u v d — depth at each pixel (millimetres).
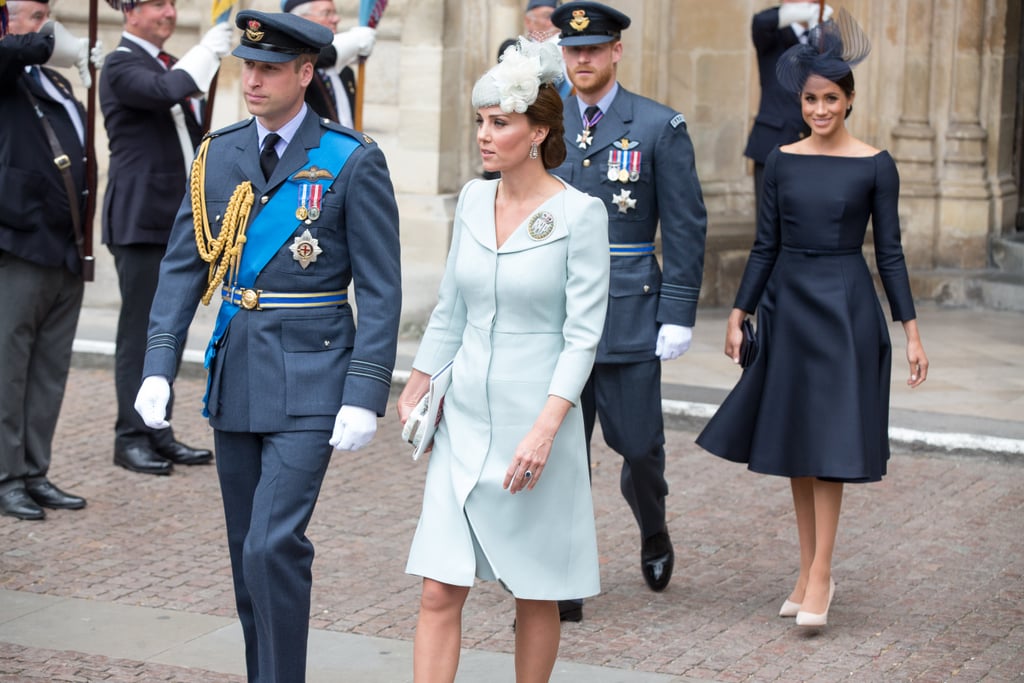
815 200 18344
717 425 18797
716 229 38125
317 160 14875
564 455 14195
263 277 14875
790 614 18781
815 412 18109
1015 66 39500
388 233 14945
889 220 18531
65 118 22641
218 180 15094
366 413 14547
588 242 13945
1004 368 31797
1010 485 24750
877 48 38750
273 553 14281
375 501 23719
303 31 14648
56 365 22984
